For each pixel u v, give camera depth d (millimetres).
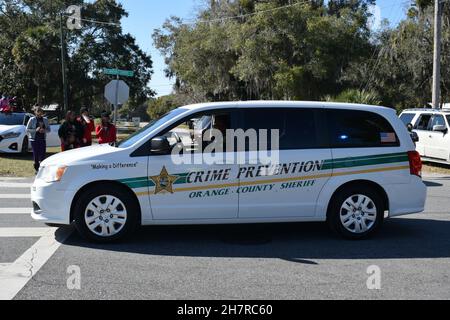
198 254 6320
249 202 6816
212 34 34719
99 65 45406
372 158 7062
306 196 6930
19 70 40469
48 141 19250
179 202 6699
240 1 36250
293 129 6973
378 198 7105
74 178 6602
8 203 9586
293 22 31734
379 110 7258
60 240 6859
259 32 32969
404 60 31906
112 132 12484
